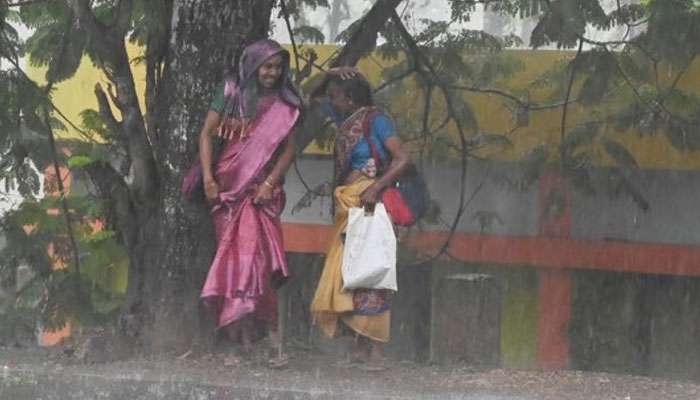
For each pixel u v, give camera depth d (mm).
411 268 27500
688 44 22219
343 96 15883
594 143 25734
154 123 17859
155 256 17234
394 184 15695
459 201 27469
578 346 28344
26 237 22062
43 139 22016
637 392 14742
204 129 15742
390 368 16016
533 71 25750
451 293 24797
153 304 17047
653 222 27719
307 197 25641
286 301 23531
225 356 16219
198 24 17109
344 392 13750
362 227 15328
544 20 22844
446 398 13773
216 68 17094
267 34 17734
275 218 15773
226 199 15555
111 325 20703
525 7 23266
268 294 15953
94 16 18891
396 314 27359
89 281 21594
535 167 26297
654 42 22281
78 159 18109
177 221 16984
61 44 22344
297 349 18031
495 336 25047
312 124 20594
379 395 13648
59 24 22203
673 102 24375
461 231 27750
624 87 24484
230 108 15641
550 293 28281
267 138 15586
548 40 22938
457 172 27500
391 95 24891
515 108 25891
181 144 17078
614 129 25422
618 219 27750
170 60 17344
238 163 15555
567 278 28219
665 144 27031
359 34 20859
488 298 25047
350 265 15297
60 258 22312
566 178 26250
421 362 17688
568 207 27281
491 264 27969
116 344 16828
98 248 22125
